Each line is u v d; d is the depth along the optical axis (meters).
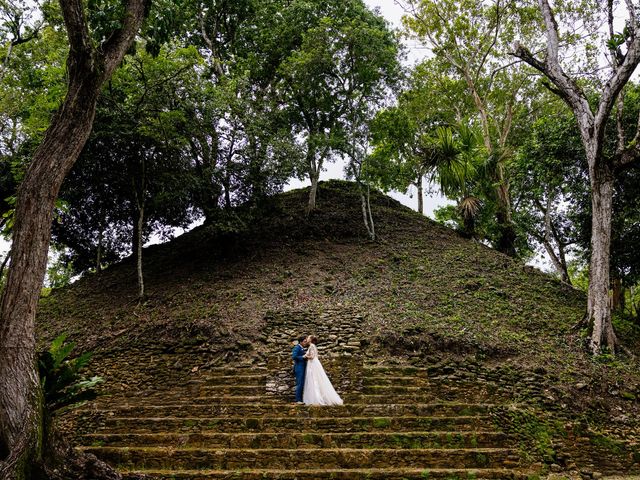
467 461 8.98
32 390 6.66
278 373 12.20
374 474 8.30
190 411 10.80
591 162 14.70
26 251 7.00
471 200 23.30
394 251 21.53
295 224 23.81
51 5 14.12
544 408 11.71
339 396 11.34
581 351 14.05
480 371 13.17
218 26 26.52
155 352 15.05
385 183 22.66
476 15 24.83
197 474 8.20
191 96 18.97
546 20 15.96
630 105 17.25
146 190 20.52
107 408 11.54
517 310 16.72
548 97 25.42
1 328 6.69
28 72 19.12
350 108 22.38
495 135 27.25
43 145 7.51
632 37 13.61
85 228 24.05
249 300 17.36
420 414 10.64
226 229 19.64
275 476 8.20
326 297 17.67
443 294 17.86
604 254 14.49
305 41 22.14
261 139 20.61
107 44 8.44
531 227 23.34
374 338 14.55
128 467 8.67
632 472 10.16
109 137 17.97
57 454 6.71
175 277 20.25
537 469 9.19
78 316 18.52
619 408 11.98
